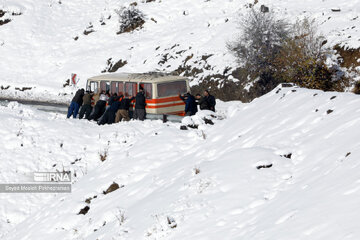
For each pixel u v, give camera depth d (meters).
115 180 35.56
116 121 54.53
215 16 105.12
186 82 59.88
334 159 22.36
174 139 38.97
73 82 102.38
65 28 127.25
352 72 66.62
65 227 32.97
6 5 133.25
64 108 66.06
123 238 25.03
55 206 37.00
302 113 30.16
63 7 136.88
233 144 31.72
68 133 47.66
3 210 39.91
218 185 25.36
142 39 110.44
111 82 63.62
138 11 119.38
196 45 94.25
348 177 19.84
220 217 22.55
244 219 21.58
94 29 123.31
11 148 46.03
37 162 44.50
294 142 26.91
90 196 35.03
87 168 43.09
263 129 30.95
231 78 79.56
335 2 88.31
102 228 29.19
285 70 71.81
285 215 19.41
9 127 48.28
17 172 43.72
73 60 112.50
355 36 70.62
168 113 58.47
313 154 24.45
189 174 29.12
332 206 18.33
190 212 24.06
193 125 41.16
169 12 116.50
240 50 77.75
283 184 23.33
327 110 28.39
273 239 18.08
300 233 17.66
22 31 126.62
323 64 67.00
